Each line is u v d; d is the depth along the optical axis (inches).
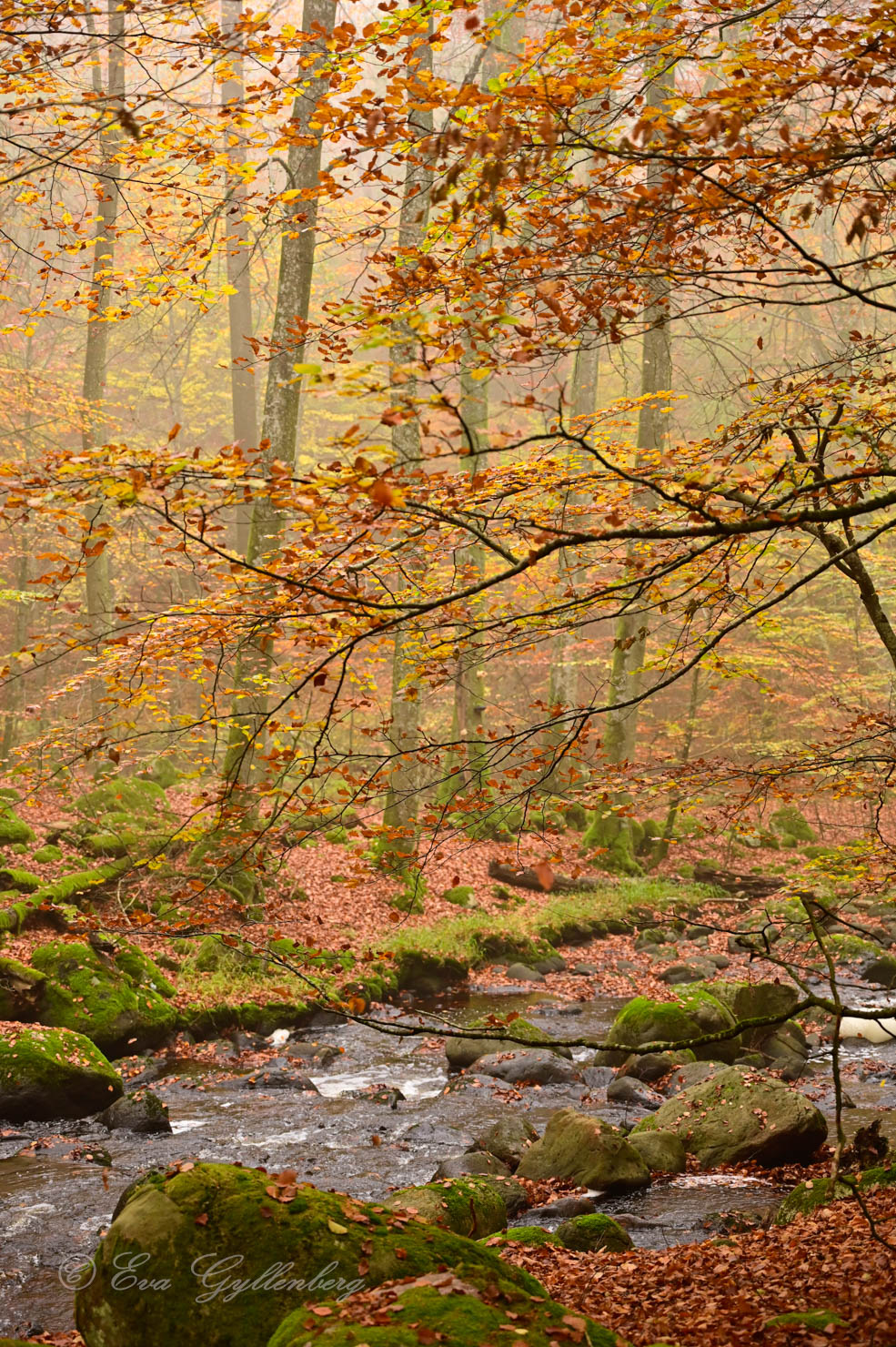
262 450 151.4
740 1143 372.8
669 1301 221.0
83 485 141.4
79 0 223.8
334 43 200.7
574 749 246.7
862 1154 340.8
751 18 195.0
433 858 783.7
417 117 449.4
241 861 224.4
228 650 216.7
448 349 155.6
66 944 496.7
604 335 208.7
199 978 546.9
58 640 188.5
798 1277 224.4
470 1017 581.0
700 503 195.6
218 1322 162.9
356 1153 375.6
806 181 188.2
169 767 815.1
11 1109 398.0
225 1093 450.3
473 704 826.8
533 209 208.8
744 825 333.7
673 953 726.5
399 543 182.9
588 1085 483.2
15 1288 267.3
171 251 288.4
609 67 191.8
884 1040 543.5
